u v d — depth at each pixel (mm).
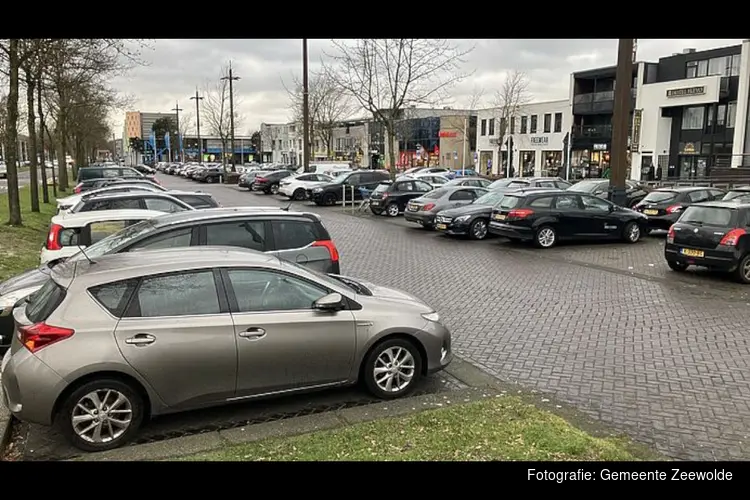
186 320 4676
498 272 12102
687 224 11648
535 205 15484
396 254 14516
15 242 13633
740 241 10844
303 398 5508
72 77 28109
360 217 23438
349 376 5301
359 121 76812
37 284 6629
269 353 4898
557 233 15562
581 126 48906
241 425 4977
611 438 4672
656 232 18656
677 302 9484
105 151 113562
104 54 27406
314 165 47062
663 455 4395
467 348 7090
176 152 104562
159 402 4637
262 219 7570
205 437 4645
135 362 4488
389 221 21984
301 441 4426
